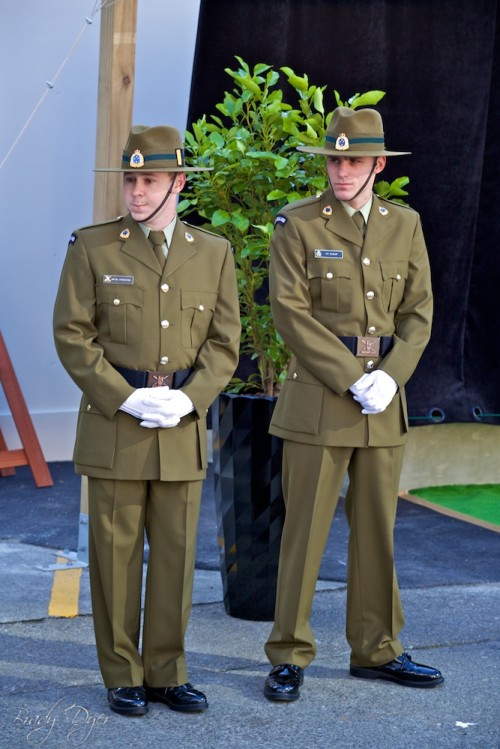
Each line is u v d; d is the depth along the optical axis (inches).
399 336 197.2
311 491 193.5
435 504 332.5
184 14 351.6
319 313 194.4
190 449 184.2
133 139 178.5
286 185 230.2
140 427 181.9
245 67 238.7
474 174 327.3
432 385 332.8
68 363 182.2
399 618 200.8
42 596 236.7
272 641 197.2
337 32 307.7
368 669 200.8
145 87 350.0
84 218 357.1
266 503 224.8
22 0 340.2
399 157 320.5
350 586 201.3
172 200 183.8
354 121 187.5
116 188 254.2
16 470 354.3
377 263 193.5
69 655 206.4
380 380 188.4
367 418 191.8
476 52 321.4
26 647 209.3
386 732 178.4
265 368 242.4
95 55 350.9
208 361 185.8
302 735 176.7
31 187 349.4
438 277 328.8
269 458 223.8
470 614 236.2
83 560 261.4
